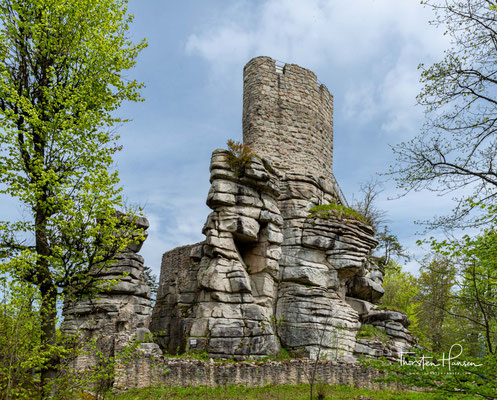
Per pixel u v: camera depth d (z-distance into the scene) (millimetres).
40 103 11945
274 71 28844
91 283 12016
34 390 10484
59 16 12547
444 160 11719
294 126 28094
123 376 15047
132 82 13789
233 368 17109
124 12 13906
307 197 25812
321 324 22031
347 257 23906
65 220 11133
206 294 20750
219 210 22203
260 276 22656
